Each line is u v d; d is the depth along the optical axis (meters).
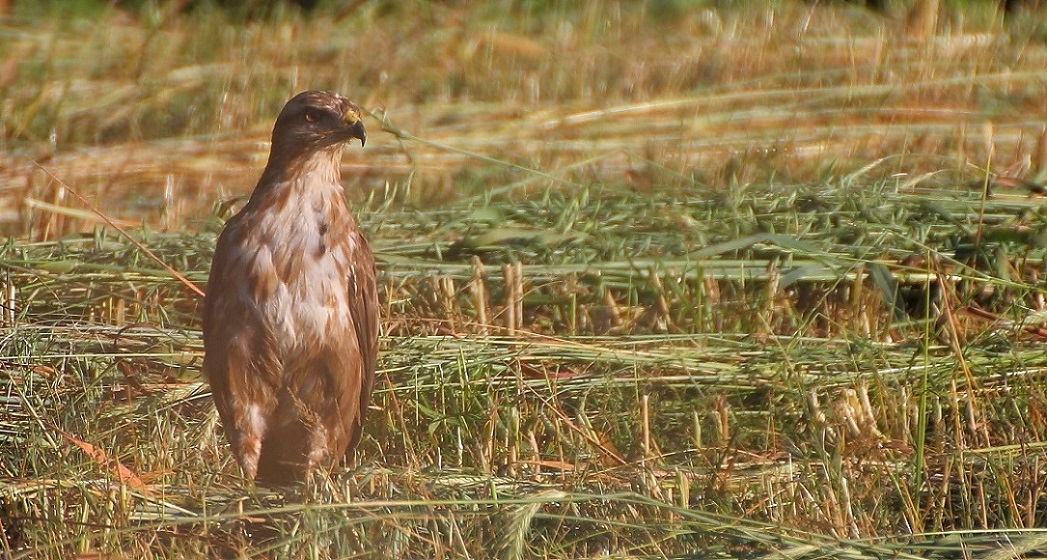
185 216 19.48
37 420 12.75
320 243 13.42
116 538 10.85
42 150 22.80
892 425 13.45
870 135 22.55
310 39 29.70
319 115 13.31
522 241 17.12
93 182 21.14
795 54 26.95
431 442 13.45
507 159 21.73
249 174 21.86
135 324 15.34
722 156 21.69
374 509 11.16
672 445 13.41
